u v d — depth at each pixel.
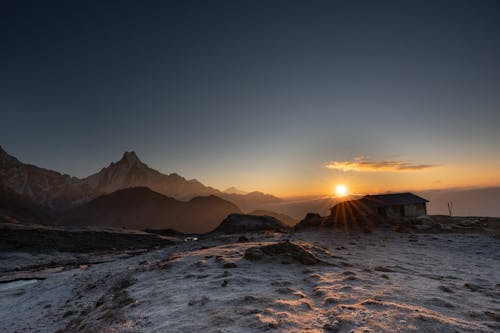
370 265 25.70
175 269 24.47
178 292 16.36
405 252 34.25
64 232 111.25
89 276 39.88
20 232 102.69
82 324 15.38
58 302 29.48
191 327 10.69
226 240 57.75
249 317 11.06
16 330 22.14
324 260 25.52
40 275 52.75
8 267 72.94
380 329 9.78
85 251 98.75
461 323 10.58
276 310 12.06
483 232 48.34
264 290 15.76
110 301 18.28
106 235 116.38
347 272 20.25
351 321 10.47
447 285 18.17
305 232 57.06
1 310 30.88
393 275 20.73
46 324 21.52
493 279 21.16
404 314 11.04
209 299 14.18
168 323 11.39
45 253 91.44
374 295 14.38
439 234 48.16
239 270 21.59
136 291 18.39
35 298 33.62
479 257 31.31
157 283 19.95
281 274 20.25
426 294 15.33
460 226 55.12
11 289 41.72
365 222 59.56
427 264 27.38
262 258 24.59
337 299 13.43
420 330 9.73
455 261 28.95
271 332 9.78
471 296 15.47
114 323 12.64
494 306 13.61
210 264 24.38
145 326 11.44
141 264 38.19
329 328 10.23
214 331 10.03
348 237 48.00
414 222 58.78
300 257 24.42
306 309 12.42
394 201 65.75
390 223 58.75
